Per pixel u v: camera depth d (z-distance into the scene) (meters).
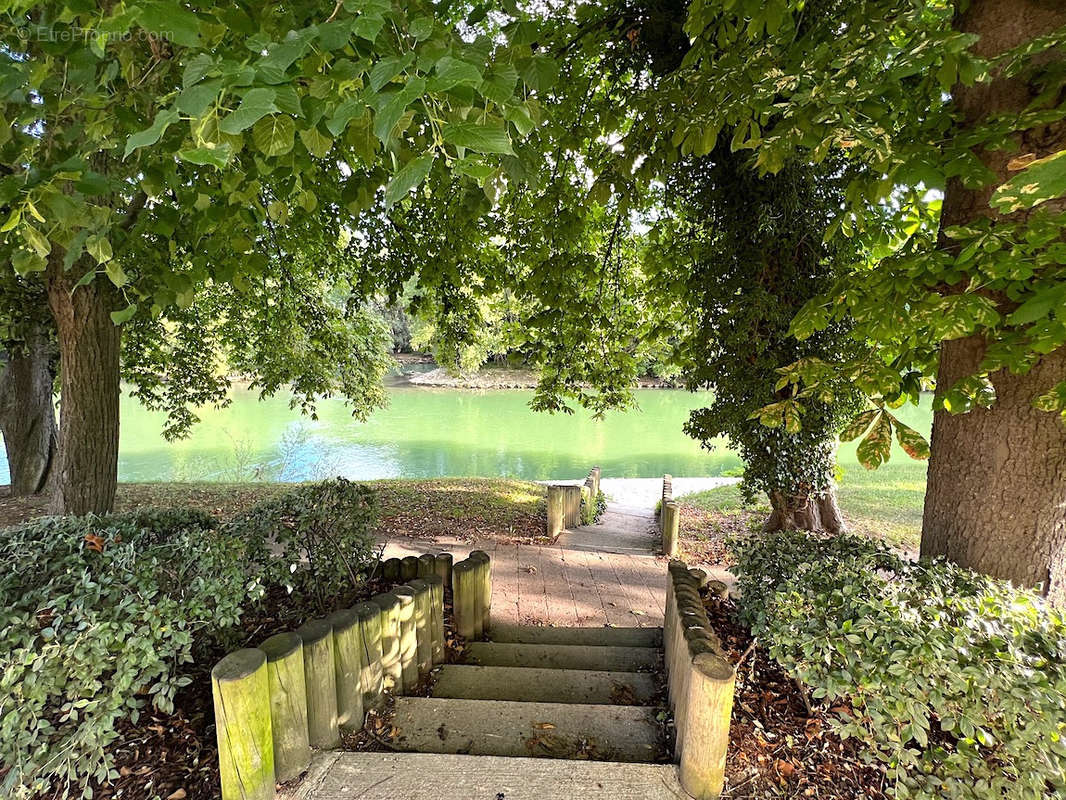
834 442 4.84
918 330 1.97
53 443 7.71
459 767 1.78
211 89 0.92
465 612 3.16
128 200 3.40
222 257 2.97
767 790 1.67
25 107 1.50
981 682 1.52
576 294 5.02
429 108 1.03
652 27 4.00
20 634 1.68
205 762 1.76
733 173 4.18
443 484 8.61
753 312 4.02
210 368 8.29
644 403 22.91
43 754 1.53
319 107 1.24
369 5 0.93
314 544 2.98
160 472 11.82
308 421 18.67
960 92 2.03
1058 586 1.98
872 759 1.66
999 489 2.02
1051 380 1.91
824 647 1.71
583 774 1.76
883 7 1.94
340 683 1.96
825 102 1.90
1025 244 1.60
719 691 1.60
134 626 1.74
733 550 2.83
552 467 13.41
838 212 3.90
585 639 3.39
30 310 5.14
